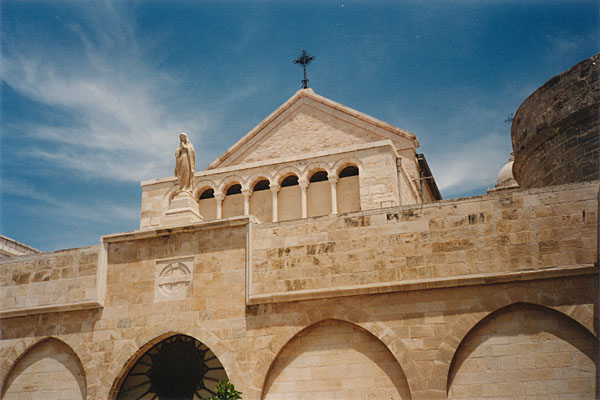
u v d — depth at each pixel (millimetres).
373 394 22375
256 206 36688
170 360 25578
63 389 26062
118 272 26766
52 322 26922
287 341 23578
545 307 21453
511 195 22703
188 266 25938
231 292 24906
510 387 21156
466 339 22000
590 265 21125
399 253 23281
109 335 25922
